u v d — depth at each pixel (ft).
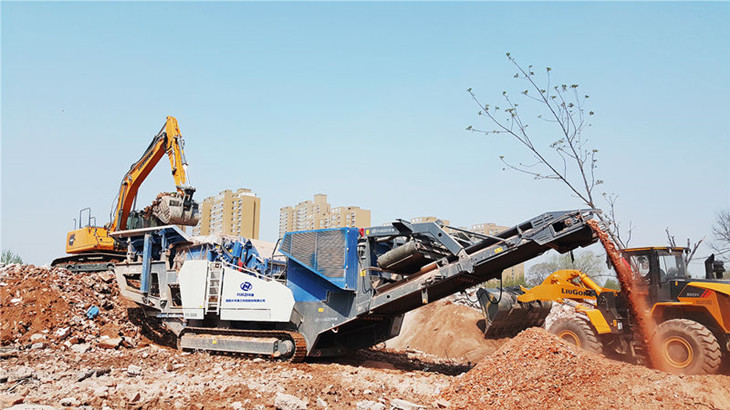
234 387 28.14
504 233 32.55
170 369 34.24
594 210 31.09
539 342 29.45
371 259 36.37
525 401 25.64
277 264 41.50
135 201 59.00
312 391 28.09
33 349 39.17
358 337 39.93
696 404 23.99
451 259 34.04
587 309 37.63
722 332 31.63
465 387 27.89
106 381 29.60
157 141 54.90
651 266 34.71
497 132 46.98
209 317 41.98
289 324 37.91
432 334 51.57
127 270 47.21
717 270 38.27
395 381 31.50
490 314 45.91
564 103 46.01
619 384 25.90
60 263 64.75
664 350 31.78
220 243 42.42
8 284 46.37
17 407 21.80
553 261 80.07
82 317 45.29
